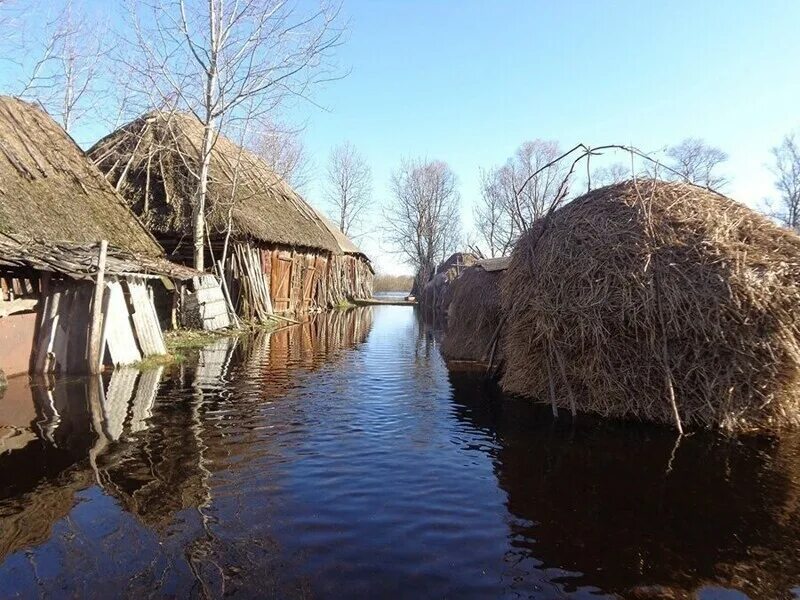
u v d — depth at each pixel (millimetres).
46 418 6469
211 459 5301
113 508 4137
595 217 7523
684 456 5578
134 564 3348
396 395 8539
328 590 3133
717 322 6355
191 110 16141
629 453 5676
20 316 8484
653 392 6777
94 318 8898
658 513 4258
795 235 7137
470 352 12523
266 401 7867
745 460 5465
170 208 17766
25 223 9789
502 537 3846
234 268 17750
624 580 3338
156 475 4832
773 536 3910
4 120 12586
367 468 5195
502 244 42062
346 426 6672
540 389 8117
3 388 7781
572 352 7453
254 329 17156
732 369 6418
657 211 7207
